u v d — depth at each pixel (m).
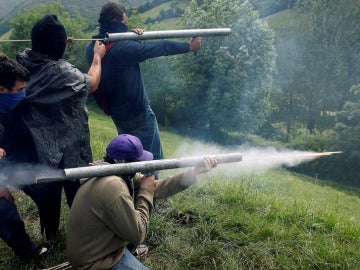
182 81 49.47
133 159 3.56
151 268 4.55
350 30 48.00
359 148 37.88
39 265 4.54
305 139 43.22
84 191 3.36
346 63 49.59
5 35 110.75
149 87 51.66
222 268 4.49
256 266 4.57
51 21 4.04
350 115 38.97
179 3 110.31
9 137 4.00
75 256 3.38
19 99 3.81
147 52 4.55
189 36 4.57
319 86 49.53
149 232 5.08
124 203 3.27
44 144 3.86
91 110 54.69
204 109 48.09
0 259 4.61
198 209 5.58
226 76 44.56
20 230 4.36
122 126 5.11
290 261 4.63
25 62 4.08
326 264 4.59
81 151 4.06
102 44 4.55
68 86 3.93
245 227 5.18
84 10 141.75
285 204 6.36
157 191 3.93
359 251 4.98
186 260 4.63
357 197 28.94
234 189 6.55
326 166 38.59
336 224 5.66
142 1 149.50
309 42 49.66
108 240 3.37
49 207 4.73
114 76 4.72
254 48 44.69
